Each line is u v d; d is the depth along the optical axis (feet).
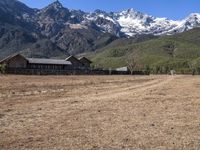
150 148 59.77
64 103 120.88
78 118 88.58
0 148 58.85
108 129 75.00
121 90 191.83
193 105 117.29
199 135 69.46
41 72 472.85
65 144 61.93
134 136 68.39
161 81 318.04
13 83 235.61
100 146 60.80
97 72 578.66
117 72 620.08
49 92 168.86
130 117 90.89
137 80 340.18
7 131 71.67
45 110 102.01
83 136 68.13
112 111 101.81
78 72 538.06
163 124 81.05
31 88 195.31
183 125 79.82
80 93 166.81
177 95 156.25
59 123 81.35
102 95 156.97
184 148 59.82
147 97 146.20
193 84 254.06
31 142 63.00
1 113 94.89
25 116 90.33
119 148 59.67
